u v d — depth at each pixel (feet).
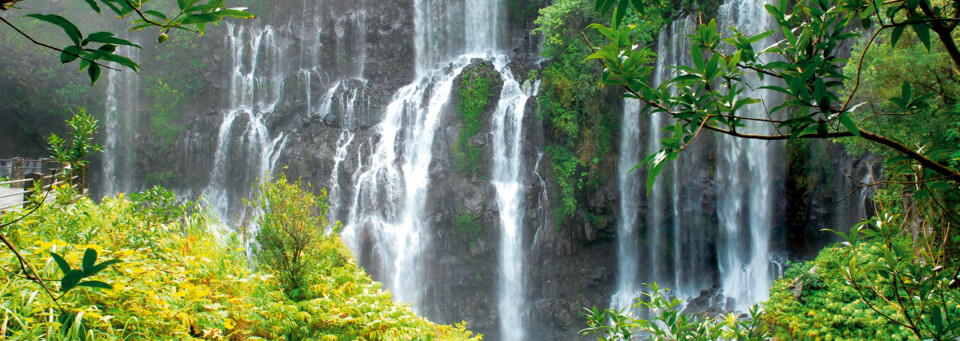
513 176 71.00
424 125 74.08
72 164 22.16
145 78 82.23
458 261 70.03
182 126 80.43
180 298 16.10
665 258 74.18
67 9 80.38
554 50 75.15
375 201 70.64
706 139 71.82
